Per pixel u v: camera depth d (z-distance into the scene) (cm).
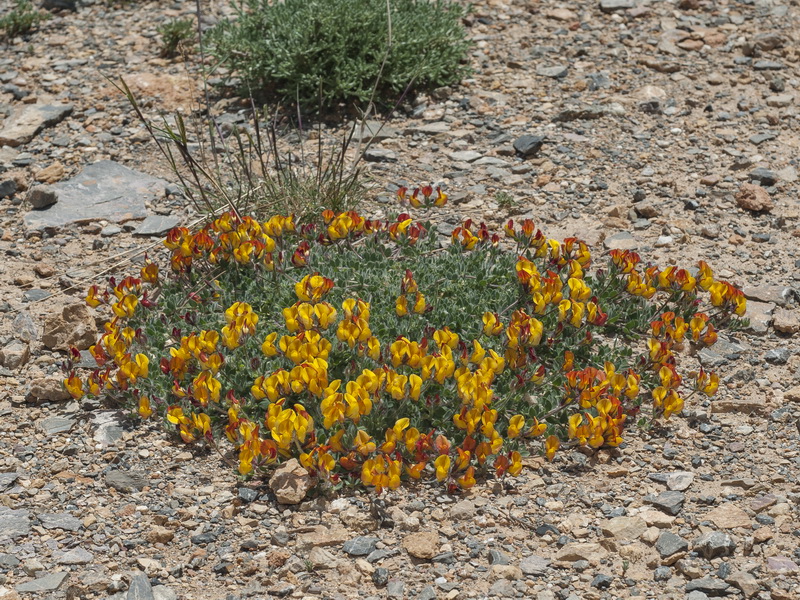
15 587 117
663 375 126
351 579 118
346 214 135
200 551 119
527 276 129
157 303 133
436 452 122
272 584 117
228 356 127
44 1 178
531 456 125
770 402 128
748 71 162
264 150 152
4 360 132
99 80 164
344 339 124
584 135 154
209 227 138
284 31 159
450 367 123
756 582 117
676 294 134
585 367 129
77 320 133
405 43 159
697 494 122
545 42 167
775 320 134
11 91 163
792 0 173
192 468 124
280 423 121
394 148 153
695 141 153
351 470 122
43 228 145
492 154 152
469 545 119
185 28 168
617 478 123
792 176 149
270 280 133
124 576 118
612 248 141
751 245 142
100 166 152
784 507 121
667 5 172
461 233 142
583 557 118
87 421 127
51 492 122
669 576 118
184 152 141
